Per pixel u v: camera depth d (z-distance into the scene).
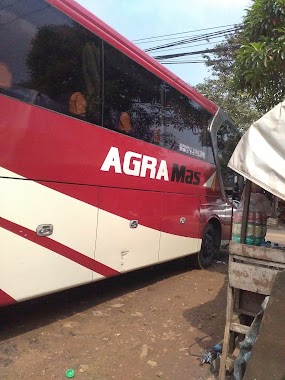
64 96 4.22
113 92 4.95
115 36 5.01
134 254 5.39
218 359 3.74
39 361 3.68
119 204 5.03
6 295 3.64
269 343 2.71
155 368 3.68
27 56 3.83
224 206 8.32
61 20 4.21
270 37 5.60
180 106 6.54
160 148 5.93
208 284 6.63
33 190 3.84
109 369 3.62
